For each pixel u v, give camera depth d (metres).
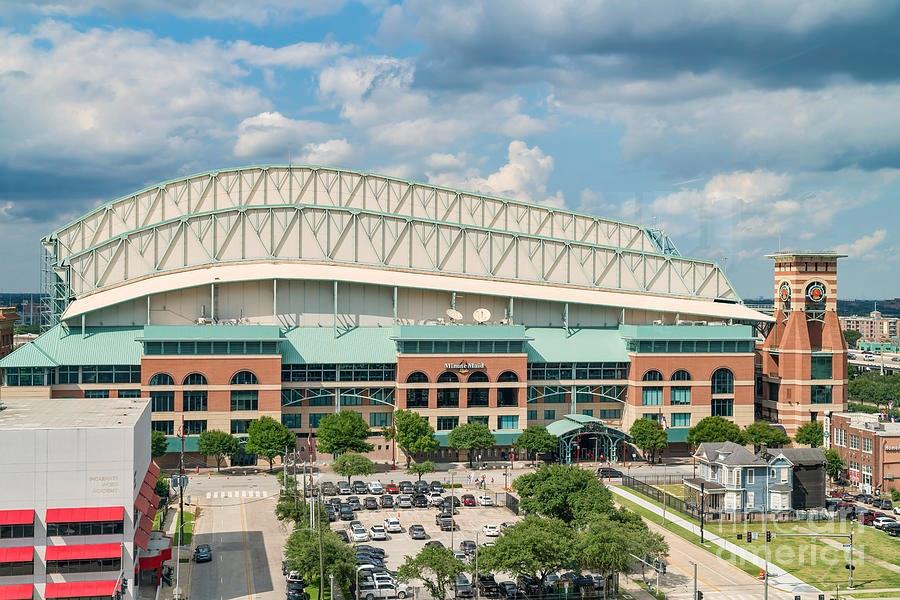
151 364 183.75
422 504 154.88
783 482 153.50
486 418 196.50
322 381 194.38
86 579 98.00
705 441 195.62
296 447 185.12
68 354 186.88
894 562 126.31
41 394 182.00
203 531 137.62
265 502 156.12
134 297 198.88
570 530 116.38
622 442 198.75
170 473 178.88
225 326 188.50
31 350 185.25
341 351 197.25
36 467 97.44
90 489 98.44
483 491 165.50
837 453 181.38
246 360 187.12
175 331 186.12
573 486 136.12
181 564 121.38
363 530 133.50
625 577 117.81
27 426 100.00
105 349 189.62
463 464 191.12
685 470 188.88
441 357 194.50
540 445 185.62
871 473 176.00
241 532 137.12
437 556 105.88
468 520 145.25
